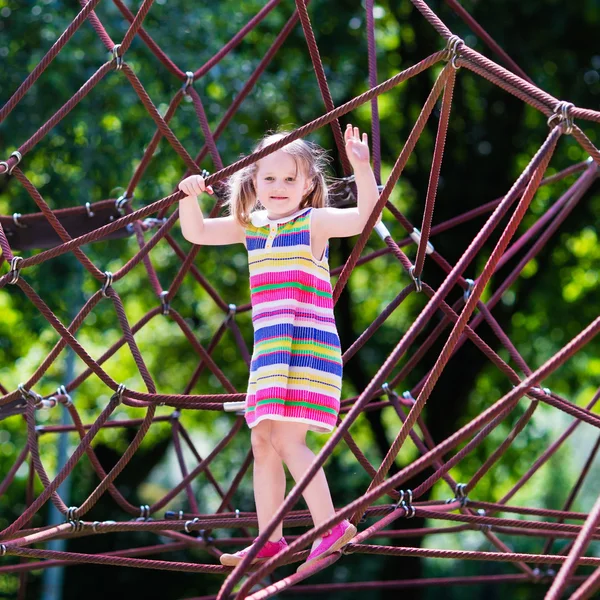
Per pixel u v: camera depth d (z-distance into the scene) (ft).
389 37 44.27
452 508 19.80
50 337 46.19
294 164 14.74
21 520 16.69
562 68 40.98
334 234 14.51
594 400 24.09
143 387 55.11
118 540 55.36
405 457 54.13
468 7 40.50
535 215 44.55
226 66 36.37
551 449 24.07
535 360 49.80
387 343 48.19
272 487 14.58
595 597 44.09
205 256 44.75
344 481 54.08
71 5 35.94
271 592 12.46
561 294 48.19
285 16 39.01
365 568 56.44
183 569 16.20
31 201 37.50
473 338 18.89
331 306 14.69
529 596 61.05
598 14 38.91
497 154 44.11
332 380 14.19
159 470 77.87
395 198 48.16
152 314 21.81
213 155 20.93
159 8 36.22
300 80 38.96
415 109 44.42
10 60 34.94
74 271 38.24
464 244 44.24
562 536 24.62
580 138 13.14
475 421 12.04
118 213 22.79
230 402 18.28
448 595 62.95
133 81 17.93
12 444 53.42
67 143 35.94
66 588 54.34
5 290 38.42
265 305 14.47
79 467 56.90
